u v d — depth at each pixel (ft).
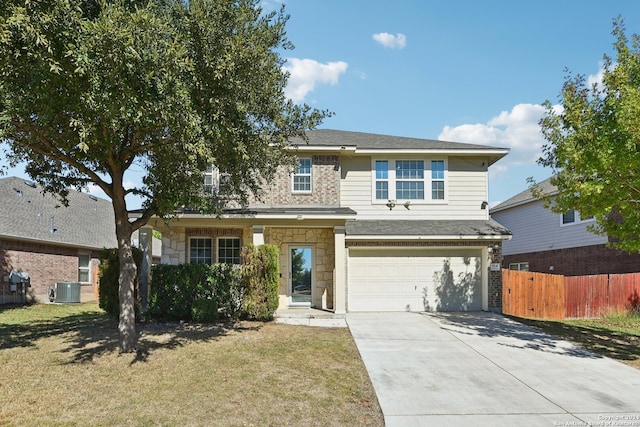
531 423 19.36
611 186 28.84
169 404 20.20
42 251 64.64
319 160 50.88
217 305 40.24
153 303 39.68
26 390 21.75
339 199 50.34
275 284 40.68
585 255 65.26
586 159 29.58
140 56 19.57
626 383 24.99
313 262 51.08
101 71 19.24
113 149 27.12
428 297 50.39
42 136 25.41
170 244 50.37
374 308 50.06
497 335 37.14
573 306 51.01
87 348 29.45
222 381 23.31
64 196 35.68
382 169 53.57
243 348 29.84
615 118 28.91
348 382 24.21
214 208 32.45
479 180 53.88
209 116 24.52
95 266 77.36
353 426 18.74
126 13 19.89
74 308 55.77
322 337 34.45
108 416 18.80
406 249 50.67
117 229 29.45
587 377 26.04
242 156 27.43
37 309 53.42
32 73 20.07
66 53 18.52
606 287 52.21
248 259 40.57
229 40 23.32
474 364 28.37
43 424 17.92
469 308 50.49
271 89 26.99
